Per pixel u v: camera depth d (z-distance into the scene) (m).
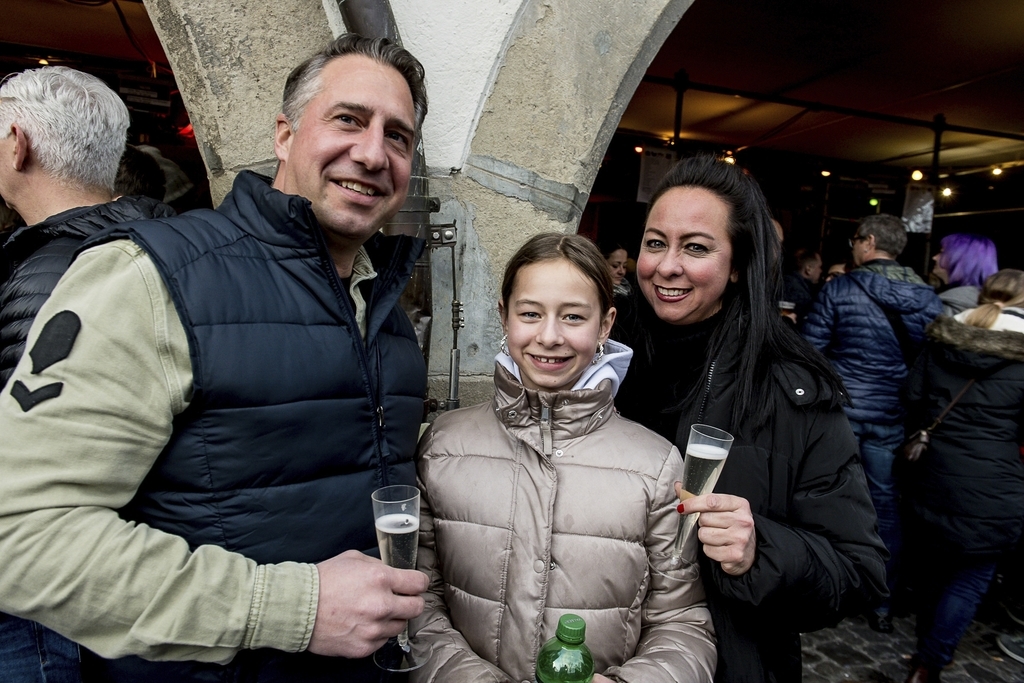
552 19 1.85
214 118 1.75
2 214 1.94
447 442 1.28
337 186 1.02
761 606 1.12
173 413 0.85
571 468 1.19
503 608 1.14
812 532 1.19
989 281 2.63
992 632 3.07
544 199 1.92
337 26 1.70
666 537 1.19
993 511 2.42
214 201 1.82
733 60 4.72
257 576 0.83
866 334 2.92
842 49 4.38
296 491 0.93
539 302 1.20
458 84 1.89
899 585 3.15
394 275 1.16
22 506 0.74
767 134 6.22
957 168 7.74
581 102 1.89
